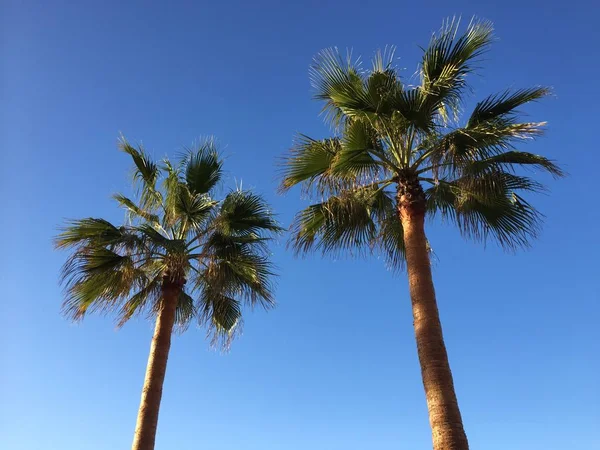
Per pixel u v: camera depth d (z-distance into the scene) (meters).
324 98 10.47
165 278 11.91
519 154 9.34
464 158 9.01
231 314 13.03
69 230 11.50
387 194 11.17
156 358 11.13
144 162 12.72
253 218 12.54
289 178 10.34
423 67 9.38
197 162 13.02
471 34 9.23
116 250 11.45
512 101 9.40
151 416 10.52
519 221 10.07
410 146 9.83
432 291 8.73
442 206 11.14
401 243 11.57
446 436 7.27
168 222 12.30
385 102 9.19
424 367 7.98
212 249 11.86
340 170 9.80
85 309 11.74
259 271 12.17
